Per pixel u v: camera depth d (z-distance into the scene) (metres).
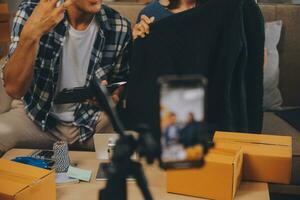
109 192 0.70
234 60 1.71
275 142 1.56
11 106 2.16
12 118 2.01
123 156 0.68
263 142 1.56
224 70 1.73
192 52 1.72
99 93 0.78
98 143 1.67
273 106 2.48
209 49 1.72
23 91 1.87
